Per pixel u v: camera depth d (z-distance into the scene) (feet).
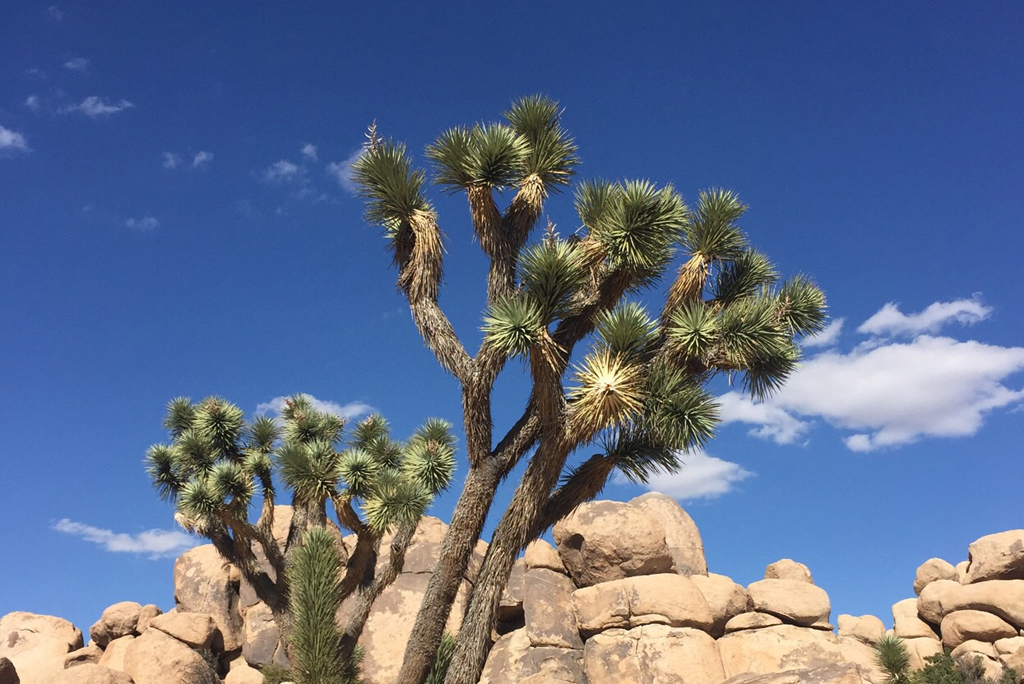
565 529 62.54
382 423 54.75
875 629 65.92
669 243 27.14
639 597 57.57
